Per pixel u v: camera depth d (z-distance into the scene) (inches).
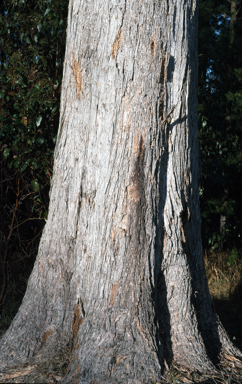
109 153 99.7
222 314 155.5
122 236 97.5
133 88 97.0
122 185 97.7
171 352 96.6
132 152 97.5
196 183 109.3
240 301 168.1
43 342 101.6
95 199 103.3
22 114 144.8
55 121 156.9
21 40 161.6
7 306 153.5
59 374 91.3
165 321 100.7
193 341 99.0
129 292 95.9
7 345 101.5
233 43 210.4
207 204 230.5
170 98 99.4
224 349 104.2
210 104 195.0
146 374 86.9
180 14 99.3
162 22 97.0
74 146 107.4
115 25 98.0
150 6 96.5
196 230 109.0
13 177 166.7
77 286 105.5
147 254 97.7
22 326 104.7
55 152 114.5
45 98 147.6
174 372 90.1
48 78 153.9
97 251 100.6
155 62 96.9
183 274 102.9
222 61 210.2
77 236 106.9
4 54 164.9
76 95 107.4
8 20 162.9
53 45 162.2
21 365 95.4
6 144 146.3
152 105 97.3
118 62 97.9
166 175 101.4
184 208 103.3
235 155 212.2
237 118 209.8
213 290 181.9
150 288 97.7
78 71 106.3
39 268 110.9
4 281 149.8
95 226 102.9
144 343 91.6
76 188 106.7
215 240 234.8
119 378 85.7
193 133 107.3
